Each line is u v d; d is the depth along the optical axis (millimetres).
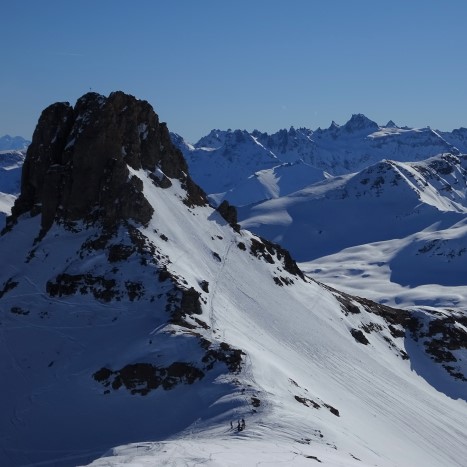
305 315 108750
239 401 66312
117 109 112812
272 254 125188
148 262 93250
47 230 105312
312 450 55000
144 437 64938
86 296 90625
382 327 125750
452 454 84062
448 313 135875
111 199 101938
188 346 76250
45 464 64188
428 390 110375
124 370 74188
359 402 87688
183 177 122875
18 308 90500
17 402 74500
